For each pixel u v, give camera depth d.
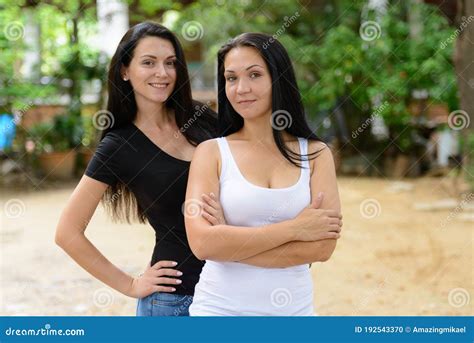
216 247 3.48
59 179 17.45
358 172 17.69
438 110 17.62
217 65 3.86
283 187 3.58
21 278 8.77
